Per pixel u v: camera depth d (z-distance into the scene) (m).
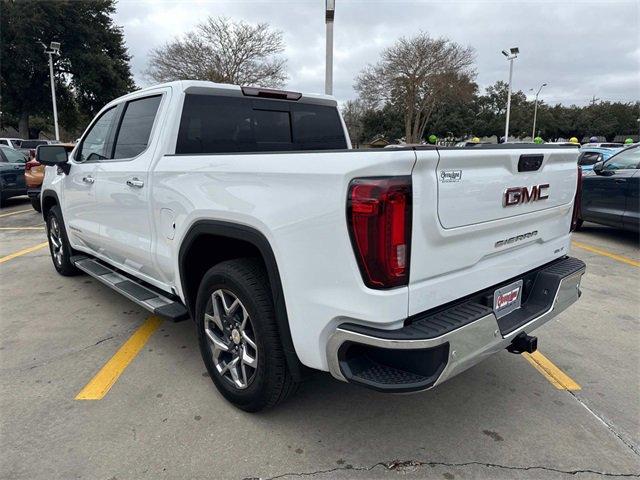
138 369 3.33
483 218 2.28
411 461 2.41
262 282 2.50
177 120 3.26
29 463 2.38
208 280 2.75
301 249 2.15
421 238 2.00
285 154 2.24
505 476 2.31
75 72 38.75
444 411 2.85
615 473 2.34
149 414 2.79
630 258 6.65
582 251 7.09
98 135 4.23
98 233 4.12
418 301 2.05
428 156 1.94
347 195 1.95
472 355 2.13
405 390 2.00
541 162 2.62
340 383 3.17
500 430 2.67
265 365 2.49
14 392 3.02
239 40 31.64
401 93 38.72
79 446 2.50
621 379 3.24
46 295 4.90
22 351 3.61
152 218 3.24
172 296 3.38
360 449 2.50
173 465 2.37
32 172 10.64
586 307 4.63
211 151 3.47
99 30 39.72
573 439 2.59
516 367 3.41
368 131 53.59
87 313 4.39
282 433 2.62
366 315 1.98
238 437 2.58
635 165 7.21
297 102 4.10
